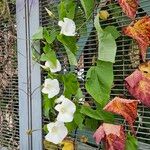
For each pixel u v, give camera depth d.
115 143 1.59
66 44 1.88
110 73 1.70
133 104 1.58
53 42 2.04
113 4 1.73
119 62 1.75
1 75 2.56
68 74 1.93
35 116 2.24
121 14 1.71
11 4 2.45
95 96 1.72
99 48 1.70
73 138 1.97
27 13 2.29
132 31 1.60
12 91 2.48
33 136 2.26
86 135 1.92
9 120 2.52
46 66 2.01
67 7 1.88
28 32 2.29
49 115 2.10
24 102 2.33
